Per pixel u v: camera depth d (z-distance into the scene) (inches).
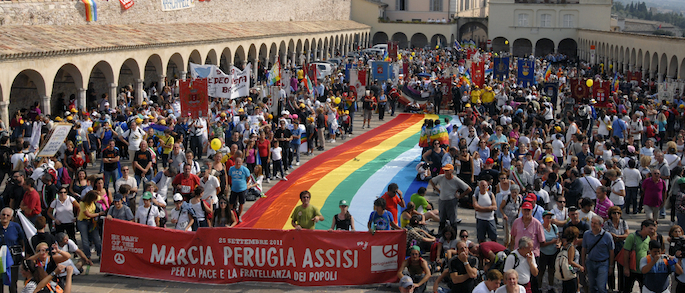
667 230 590.9
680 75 1430.9
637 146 883.4
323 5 2755.9
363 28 3073.3
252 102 1125.7
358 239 448.5
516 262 387.5
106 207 500.7
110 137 791.7
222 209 509.0
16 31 964.6
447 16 3341.5
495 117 890.7
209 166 566.6
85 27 1150.3
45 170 582.6
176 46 1337.4
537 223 436.5
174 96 1288.1
